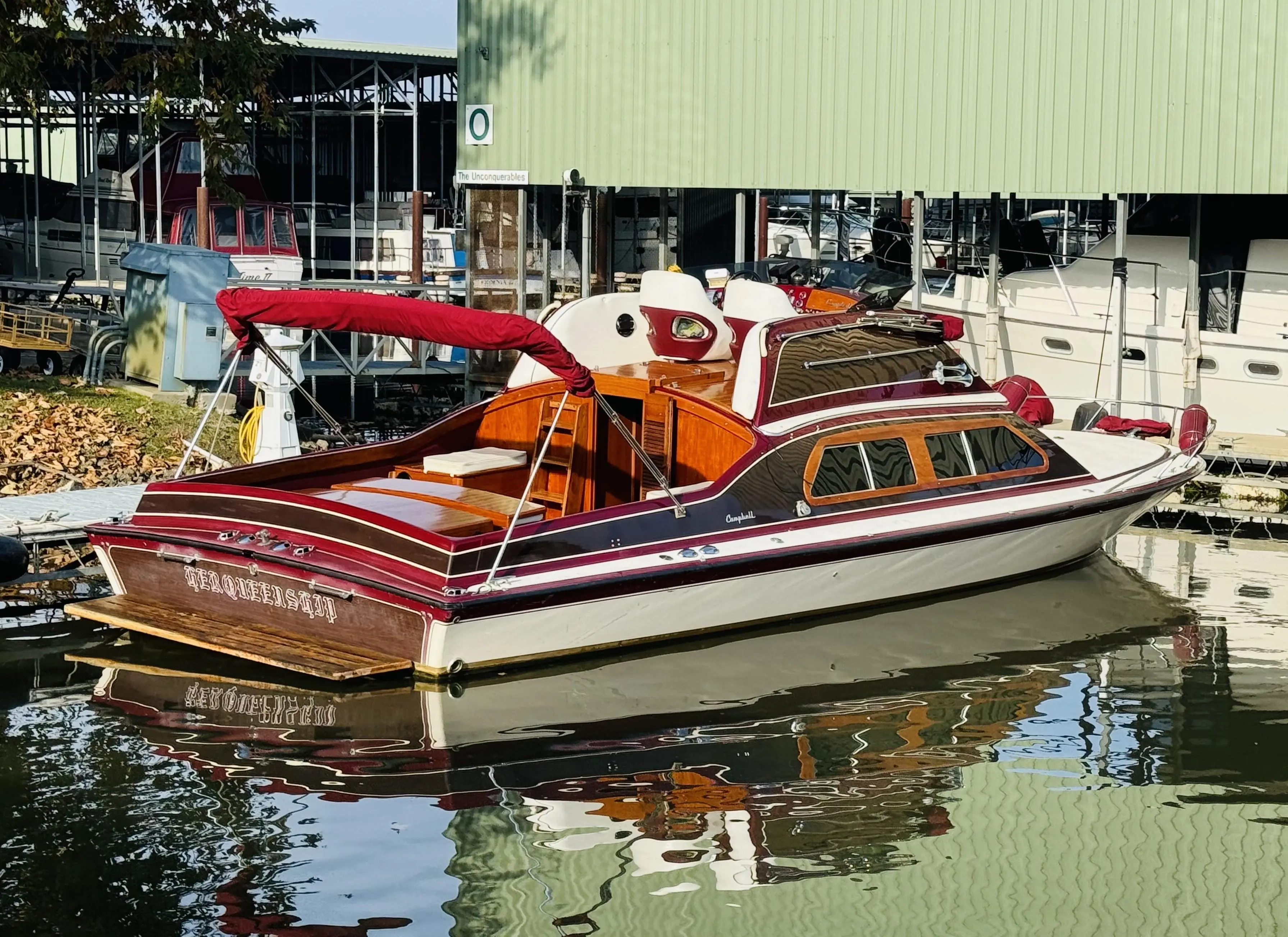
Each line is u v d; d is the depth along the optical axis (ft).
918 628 38.73
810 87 67.77
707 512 36.35
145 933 21.88
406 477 39.78
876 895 23.90
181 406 60.34
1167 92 60.08
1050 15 62.13
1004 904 23.50
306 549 33.88
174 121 102.42
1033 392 52.49
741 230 78.18
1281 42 58.03
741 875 24.29
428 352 76.89
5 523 40.93
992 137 63.87
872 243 85.40
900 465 40.24
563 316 41.19
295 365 45.85
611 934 22.25
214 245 98.99
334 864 24.27
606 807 26.86
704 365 41.83
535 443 40.57
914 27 65.16
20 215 114.01
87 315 74.79
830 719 31.73
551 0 73.31
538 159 74.64
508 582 33.04
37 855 24.29
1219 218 63.93
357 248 113.70
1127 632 38.78
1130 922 23.27
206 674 33.53
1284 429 60.54
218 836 25.17
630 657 35.53
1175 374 62.54
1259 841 26.16
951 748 30.32
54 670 33.65
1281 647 37.55
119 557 36.88
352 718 30.89
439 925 22.33
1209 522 54.44
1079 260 67.72
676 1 70.44
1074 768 29.37
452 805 26.71
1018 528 41.57
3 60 69.26
